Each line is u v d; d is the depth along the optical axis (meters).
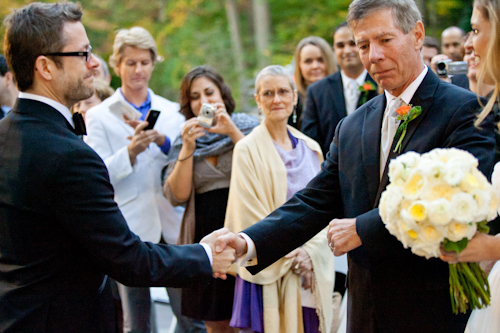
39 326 2.04
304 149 3.41
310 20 15.20
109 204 2.14
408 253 2.15
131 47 4.07
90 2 17.09
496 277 2.20
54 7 2.22
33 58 2.17
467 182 1.78
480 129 2.07
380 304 2.21
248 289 3.03
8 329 2.01
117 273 2.14
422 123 2.17
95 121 4.00
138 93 4.20
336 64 5.32
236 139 3.54
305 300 3.15
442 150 1.87
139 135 3.72
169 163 3.73
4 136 2.15
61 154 2.06
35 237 2.07
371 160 2.29
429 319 2.12
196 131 3.47
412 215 1.79
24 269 2.06
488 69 1.95
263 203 3.14
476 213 1.76
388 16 2.13
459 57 4.75
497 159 2.84
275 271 3.02
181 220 3.96
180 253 2.32
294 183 3.23
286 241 2.53
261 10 16.72
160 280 2.22
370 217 2.13
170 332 4.33
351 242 2.18
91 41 16.28
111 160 3.72
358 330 2.30
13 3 13.28
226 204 3.53
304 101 4.83
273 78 3.28
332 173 2.54
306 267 3.08
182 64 17.14
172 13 18.25
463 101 2.12
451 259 1.87
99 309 2.22
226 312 3.32
